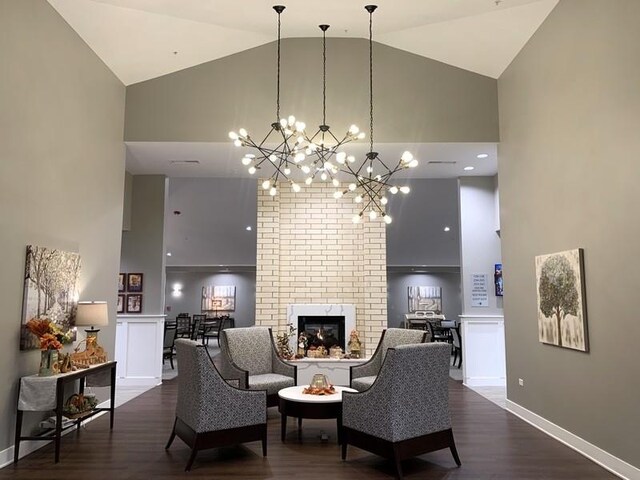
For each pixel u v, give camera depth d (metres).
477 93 6.62
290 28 6.25
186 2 5.34
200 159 7.25
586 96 4.37
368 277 8.23
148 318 8.00
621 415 3.87
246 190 11.81
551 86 5.04
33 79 4.44
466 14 5.55
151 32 5.71
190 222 13.68
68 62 5.09
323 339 8.24
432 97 6.61
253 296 18.30
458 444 4.68
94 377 5.34
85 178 5.44
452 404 6.43
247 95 6.58
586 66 4.37
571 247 4.64
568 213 4.69
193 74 6.60
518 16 5.30
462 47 6.20
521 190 5.80
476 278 8.08
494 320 7.98
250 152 6.86
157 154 7.01
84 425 5.33
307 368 7.62
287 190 8.43
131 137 6.49
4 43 4.03
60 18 4.94
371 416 3.97
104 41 5.58
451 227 13.70
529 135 5.57
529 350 5.58
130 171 8.02
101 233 5.84
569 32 4.68
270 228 8.29
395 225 13.44
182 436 4.28
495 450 4.48
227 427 4.13
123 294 8.06
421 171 7.94
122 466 4.03
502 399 6.75
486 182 8.23
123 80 6.44
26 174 4.32
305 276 8.31
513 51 5.91
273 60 6.63
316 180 8.41
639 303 3.64
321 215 8.39
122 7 5.18
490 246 8.12
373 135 6.52
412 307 17.58
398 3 5.50
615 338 3.95
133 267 8.11
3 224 4.00
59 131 4.89
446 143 6.55
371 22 6.00
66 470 3.94
